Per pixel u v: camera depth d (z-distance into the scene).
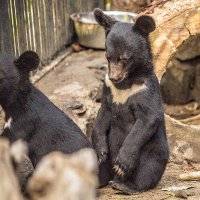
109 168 11.83
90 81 16.34
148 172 11.42
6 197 5.25
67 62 18.27
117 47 10.95
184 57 18.94
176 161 13.80
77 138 10.62
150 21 11.04
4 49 14.62
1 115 13.77
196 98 19.09
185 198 11.06
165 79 19.03
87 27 19.48
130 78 11.14
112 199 11.12
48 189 5.24
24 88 10.39
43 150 10.53
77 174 5.22
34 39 16.64
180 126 13.93
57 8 18.58
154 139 11.44
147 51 11.14
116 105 11.38
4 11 14.57
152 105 11.12
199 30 13.62
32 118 10.45
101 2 22.34
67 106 14.38
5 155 5.31
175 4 13.58
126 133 11.48
